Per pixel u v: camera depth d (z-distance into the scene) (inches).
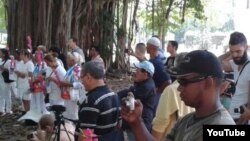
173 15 1107.9
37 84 359.9
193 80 87.5
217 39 2020.2
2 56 414.9
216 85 87.9
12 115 405.4
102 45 845.2
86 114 165.3
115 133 169.2
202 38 2058.3
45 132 211.0
